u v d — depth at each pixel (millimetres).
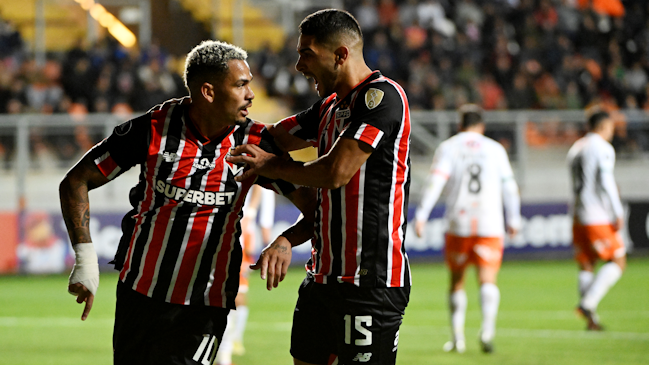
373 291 11547
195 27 67500
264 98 60188
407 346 23734
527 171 49906
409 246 48094
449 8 69938
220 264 11734
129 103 54562
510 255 49094
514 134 49656
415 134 48719
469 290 38469
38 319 29172
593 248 27109
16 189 44375
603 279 26469
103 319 29266
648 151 51719
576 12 71500
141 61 57125
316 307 12352
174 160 11328
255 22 68750
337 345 11953
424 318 29422
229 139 11680
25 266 43969
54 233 44406
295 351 12641
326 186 11141
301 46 11625
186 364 11656
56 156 44812
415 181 48688
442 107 58281
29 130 44500
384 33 63875
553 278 41312
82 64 54812
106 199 45906
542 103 61781
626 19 71750
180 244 11484
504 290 37031
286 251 12180
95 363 21094
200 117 11375
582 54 68938
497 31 67500
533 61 65875
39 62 60062
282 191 12227
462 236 22828
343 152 11055
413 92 58719
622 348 23219
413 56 62750
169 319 11562
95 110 53844
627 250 49500
